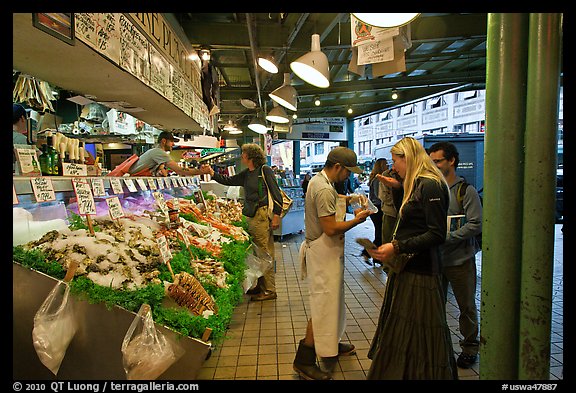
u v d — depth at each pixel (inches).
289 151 998.4
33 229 81.1
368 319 144.6
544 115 52.5
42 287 67.6
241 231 165.8
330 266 98.3
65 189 87.0
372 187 237.0
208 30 207.8
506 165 55.6
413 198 77.4
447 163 110.3
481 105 759.1
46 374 68.9
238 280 116.9
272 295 167.9
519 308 56.4
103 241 83.7
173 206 134.7
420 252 76.7
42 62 92.9
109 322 68.0
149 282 78.0
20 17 64.5
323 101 442.0
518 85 54.6
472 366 106.7
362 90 348.2
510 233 56.0
